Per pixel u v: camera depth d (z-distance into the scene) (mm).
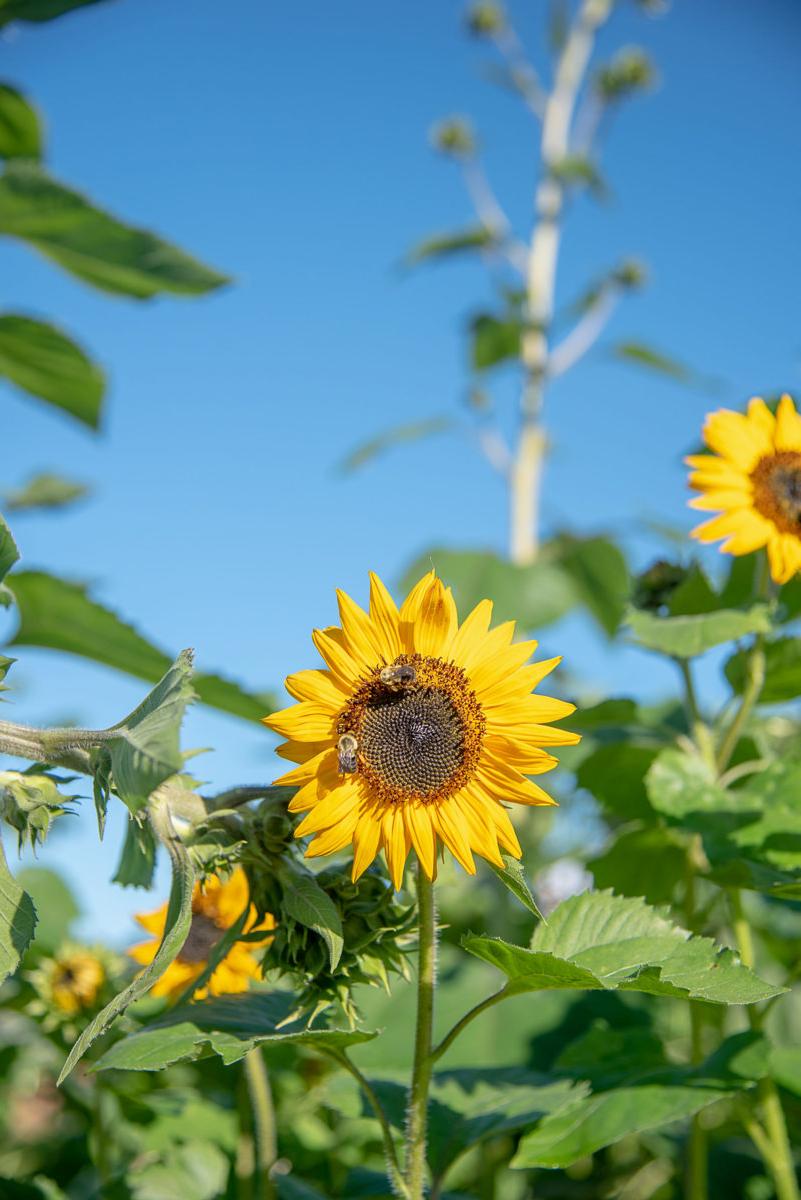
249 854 754
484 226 2643
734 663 1080
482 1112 928
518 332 2512
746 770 1019
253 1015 836
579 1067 978
